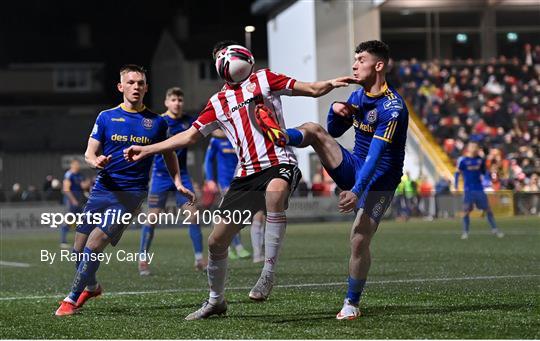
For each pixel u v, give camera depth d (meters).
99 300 23.42
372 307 20.27
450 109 103.69
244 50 18.30
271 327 17.84
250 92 18.22
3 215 55.16
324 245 46.28
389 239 51.31
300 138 18.30
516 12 112.12
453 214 82.12
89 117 153.12
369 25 99.12
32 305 22.98
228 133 18.62
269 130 17.41
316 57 96.12
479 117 103.31
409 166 96.88
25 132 149.12
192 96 169.25
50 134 149.62
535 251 39.19
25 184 120.56
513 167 92.12
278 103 18.38
